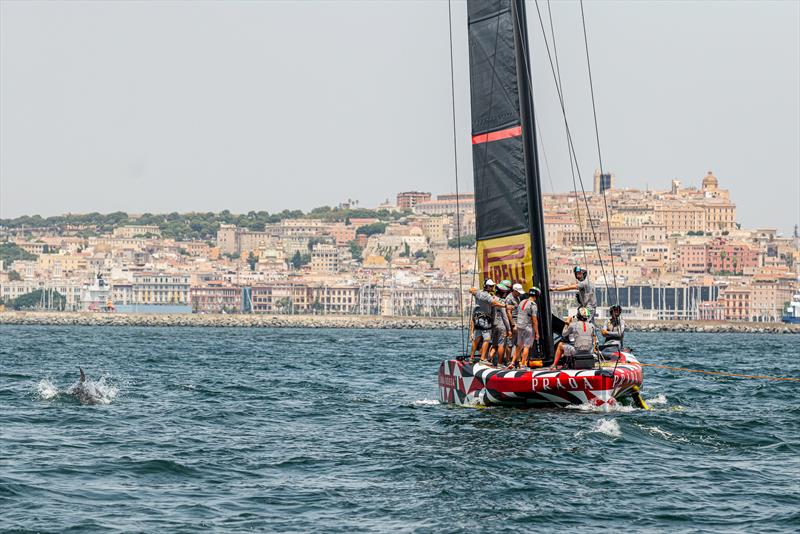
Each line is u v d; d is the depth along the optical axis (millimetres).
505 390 106000
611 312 113125
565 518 65188
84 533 61625
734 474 78000
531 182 107125
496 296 109000
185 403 126000
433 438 92938
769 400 131500
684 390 144750
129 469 79938
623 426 96312
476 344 112625
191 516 65750
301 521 64562
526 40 106875
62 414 112812
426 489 72812
